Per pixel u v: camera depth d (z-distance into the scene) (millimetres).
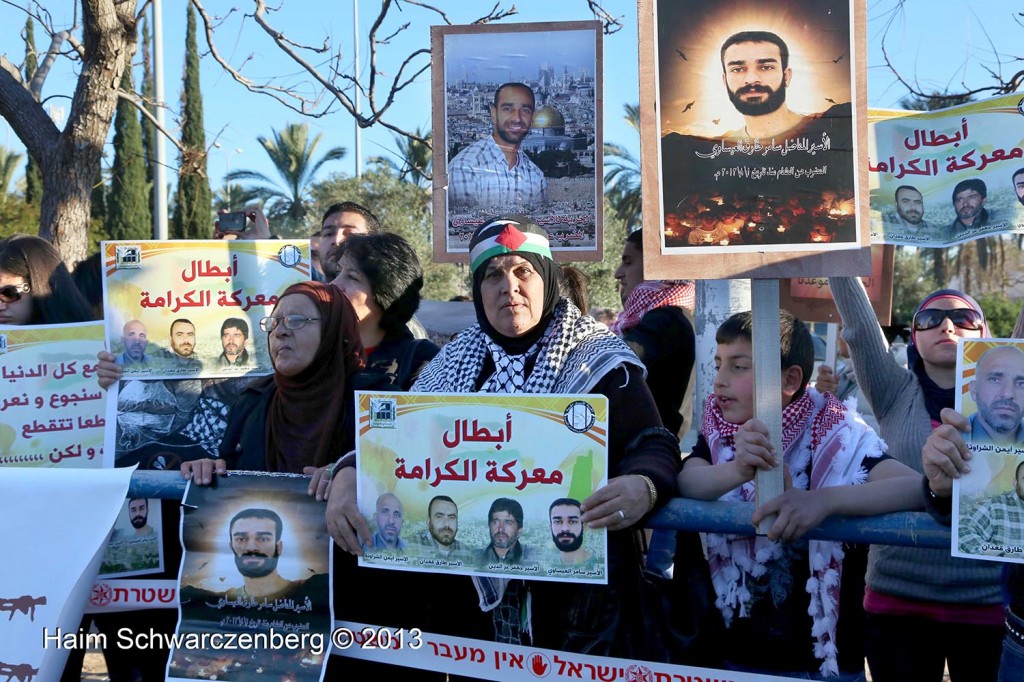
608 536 2604
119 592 3039
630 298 4031
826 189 2217
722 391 2582
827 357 4797
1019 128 3773
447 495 2473
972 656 3135
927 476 2232
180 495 2779
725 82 2244
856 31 2215
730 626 2531
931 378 3256
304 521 2688
